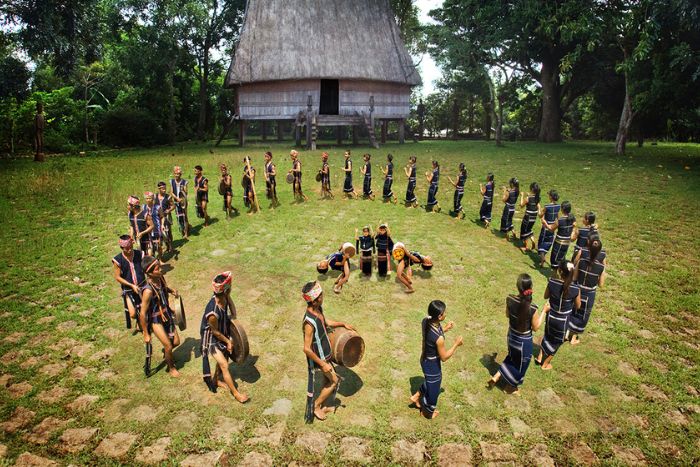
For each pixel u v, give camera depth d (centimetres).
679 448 486
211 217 1346
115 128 3253
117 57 3519
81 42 2536
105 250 1050
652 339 701
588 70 3575
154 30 3362
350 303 803
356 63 3048
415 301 813
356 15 3250
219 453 471
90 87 3638
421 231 1215
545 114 4047
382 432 501
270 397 560
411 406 546
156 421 517
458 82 4619
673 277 927
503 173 2056
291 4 3150
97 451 475
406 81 3212
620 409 544
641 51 2261
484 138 5050
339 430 504
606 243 1141
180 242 1133
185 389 576
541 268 988
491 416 530
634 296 849
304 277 916
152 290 592
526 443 491
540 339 708
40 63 3238
